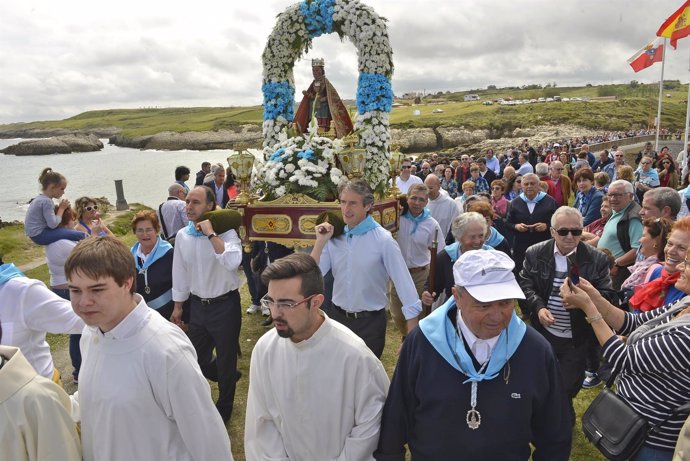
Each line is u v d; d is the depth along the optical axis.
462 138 74.88
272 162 5.87
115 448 2.06
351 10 6.00
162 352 2.07
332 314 4.21
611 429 2.49
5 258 11.11
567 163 19.73
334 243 4.16
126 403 2.04
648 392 2.46
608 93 145.25
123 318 2.09
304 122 6.82
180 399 2.09
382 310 4.10
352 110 6.77
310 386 2.29
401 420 2.33
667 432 2.39
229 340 4.33
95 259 1.97
